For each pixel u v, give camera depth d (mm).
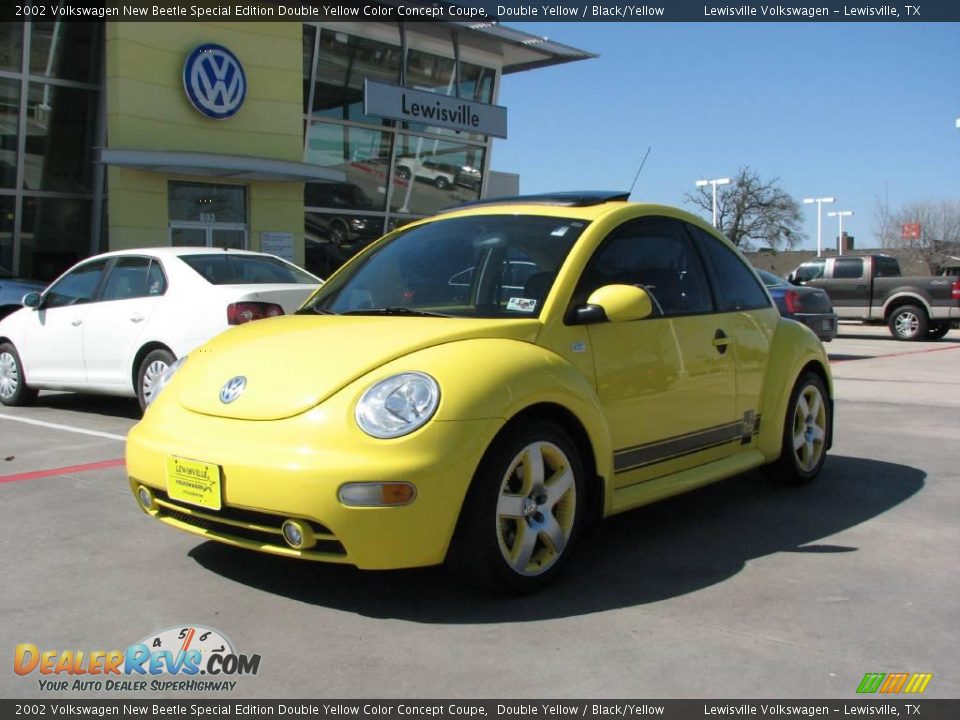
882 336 21125
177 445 3801
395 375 3605
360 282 4852
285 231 19172
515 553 3766
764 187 46062
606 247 4473
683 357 4652
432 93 20703
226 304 7312
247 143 18484
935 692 3021
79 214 18359
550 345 4012
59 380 8609
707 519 5051
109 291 8320
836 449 7047
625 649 3334
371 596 3863
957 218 61594
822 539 4676
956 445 7180
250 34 18312
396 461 3389
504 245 4520
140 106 16844
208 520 3848
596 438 4043
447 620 3605
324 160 20906
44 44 17156
